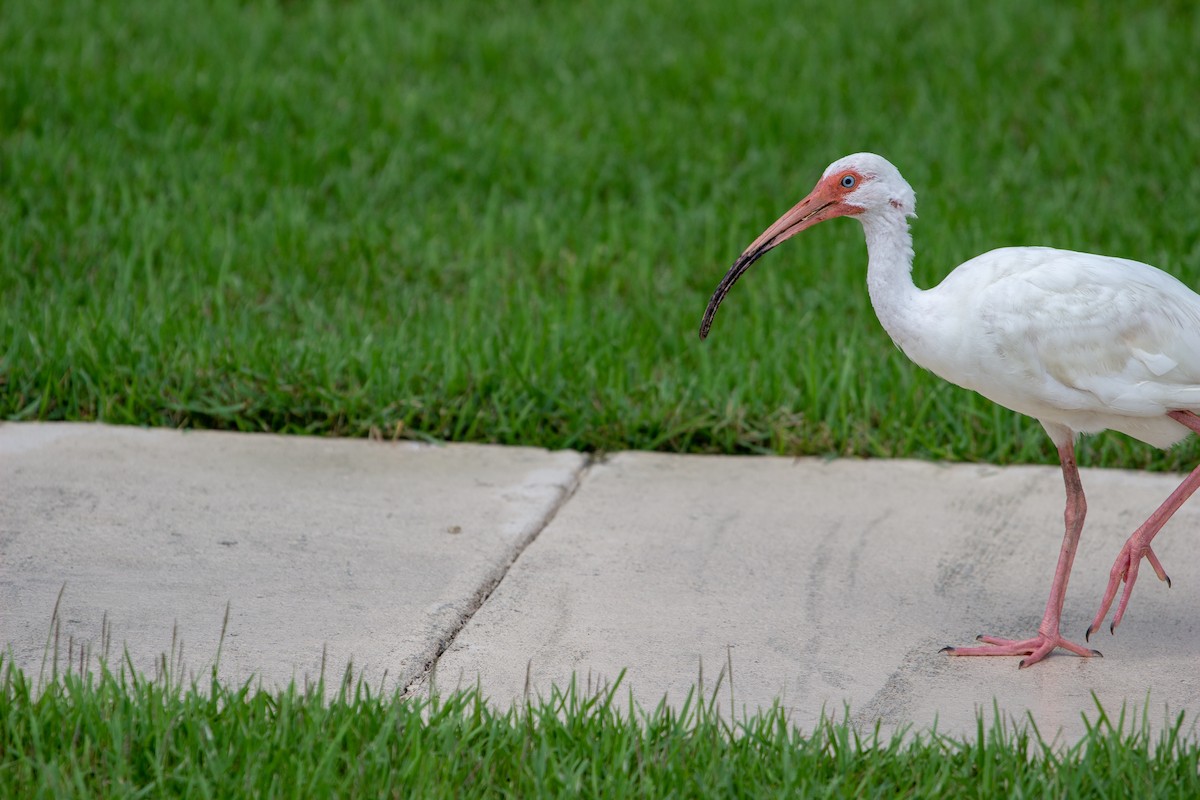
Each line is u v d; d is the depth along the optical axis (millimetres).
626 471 10734
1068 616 8656
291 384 11461
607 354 12023
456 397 11516
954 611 8656
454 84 18750
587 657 8000
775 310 12820
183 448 10852
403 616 8391
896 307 8422
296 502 9953
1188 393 7957
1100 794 6539
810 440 11094
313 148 16594
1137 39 19953
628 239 14711
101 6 21125
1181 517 9953
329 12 21406
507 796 6500
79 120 17062
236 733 6855
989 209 15016
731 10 21562
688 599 8711
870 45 19953
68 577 8727
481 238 14398
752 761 6797
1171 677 7914
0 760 6711
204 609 8406
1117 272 8109
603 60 19531
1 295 12773
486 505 10000
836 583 8969
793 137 17250
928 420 11438
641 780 6625
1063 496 10305
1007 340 8031
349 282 13633
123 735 6793
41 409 11297
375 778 6582
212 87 18188
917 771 6734
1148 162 16188
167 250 14055
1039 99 18250
